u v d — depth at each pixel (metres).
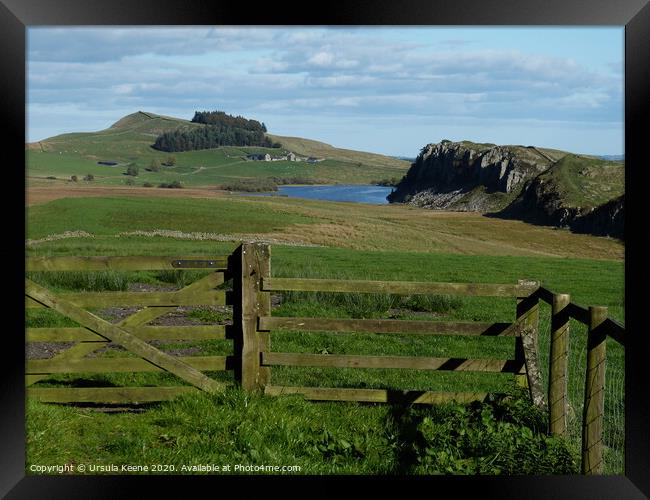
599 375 6.15
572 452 6.68
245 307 8.05
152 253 41.53
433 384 10.19
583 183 132.62
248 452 6.88
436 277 31.95
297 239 78.38
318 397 8.13
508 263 39.28
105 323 7.91
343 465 6.83
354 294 16.75
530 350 7.75
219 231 77.31
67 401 7.97
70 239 55.62
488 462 6.52
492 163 171.50
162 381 9.28
